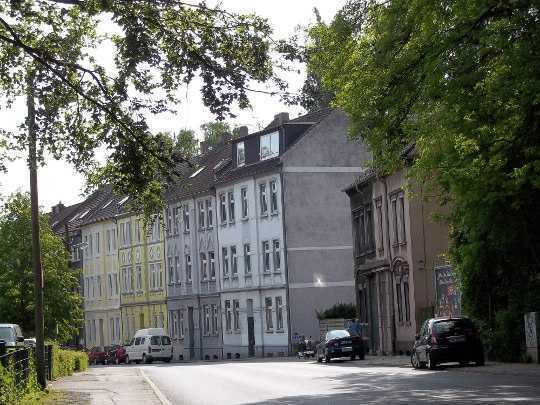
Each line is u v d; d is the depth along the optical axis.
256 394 24.88
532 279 33.72
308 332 67.75
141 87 16.31
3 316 55.00
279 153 69.25
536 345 31.41
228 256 75.50
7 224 55.62
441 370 31.98
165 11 15.40
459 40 21.58
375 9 23.36
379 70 22.80
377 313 55.16
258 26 15.67
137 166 17.17
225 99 15.91
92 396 26.61
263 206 70.94
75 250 107.06
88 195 18.00
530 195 30.73
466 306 36.41
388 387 24.70
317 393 23.98
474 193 29.47
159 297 87.69
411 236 48.00
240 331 73.69
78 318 57.22
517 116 23.05
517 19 20.75
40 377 27.86
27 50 15.90
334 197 69.25
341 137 69.75
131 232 93.38
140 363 74.56
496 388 22.27
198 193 78.88
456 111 22.20
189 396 25.70
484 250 33.75
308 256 68.31
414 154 32.94
